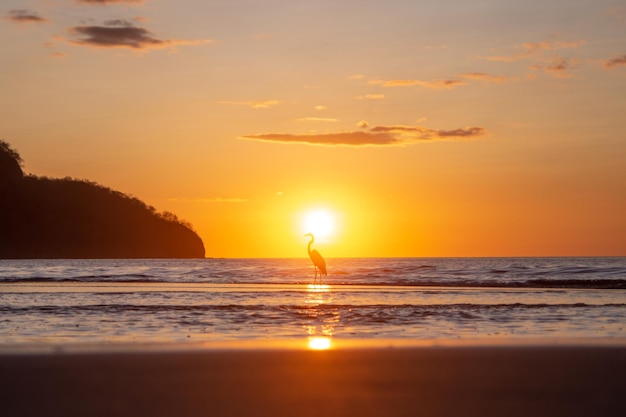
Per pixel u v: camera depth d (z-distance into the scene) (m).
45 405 5.86
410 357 7.71
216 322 15.46
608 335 13.20
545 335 13.26
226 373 6.93
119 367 7.06
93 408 5.81
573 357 7.62
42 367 7.00
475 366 7.26
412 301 21.11
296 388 6.45
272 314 17.11
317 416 5.71
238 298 22.22
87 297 22.39
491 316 16.80
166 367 7.11
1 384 6.41
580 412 5.82
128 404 5.93
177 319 15.97
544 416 5.73
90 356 7.53
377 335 13.37
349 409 5.88
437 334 13.52
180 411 5.78
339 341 8.93
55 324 14.94
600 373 6.91
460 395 6.26
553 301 20.94
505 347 8.24
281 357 7.65
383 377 6.84
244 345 8.50
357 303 20.20
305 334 13.54
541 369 7.11
